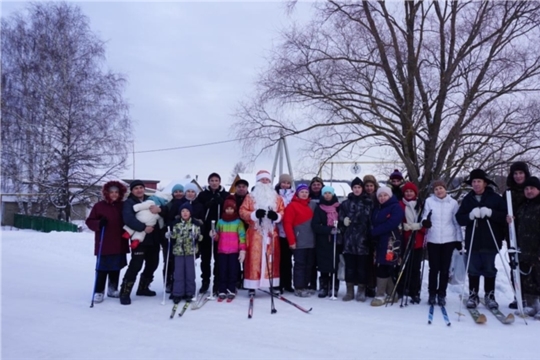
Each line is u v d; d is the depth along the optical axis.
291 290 7.05
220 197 6.72
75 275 8.30
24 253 10.96
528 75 8.92
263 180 6.65
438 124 9.20
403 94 9.52
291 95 9.71
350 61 9.43
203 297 6.42
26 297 6.31
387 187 6.32
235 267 6.38
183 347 4.30
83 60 25.53
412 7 9.27
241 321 5.25
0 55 24.92
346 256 6.39
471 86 9.16
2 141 24.53
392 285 6.59
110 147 25.23
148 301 6.29
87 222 6.24
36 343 4.37
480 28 9.04
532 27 8.82
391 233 6.10
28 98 24.44
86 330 4.83
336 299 6.49
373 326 5.09
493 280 5.99
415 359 4.03
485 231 5.82
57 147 25.11
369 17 9.45
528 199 5.75
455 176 9.49
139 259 6.18
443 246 6.05
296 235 6.63
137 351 4.17
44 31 25.31
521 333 4.86
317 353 4.17
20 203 28.42
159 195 6.86
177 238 6.10
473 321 5.35
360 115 9.63
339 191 19.42
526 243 5.59
